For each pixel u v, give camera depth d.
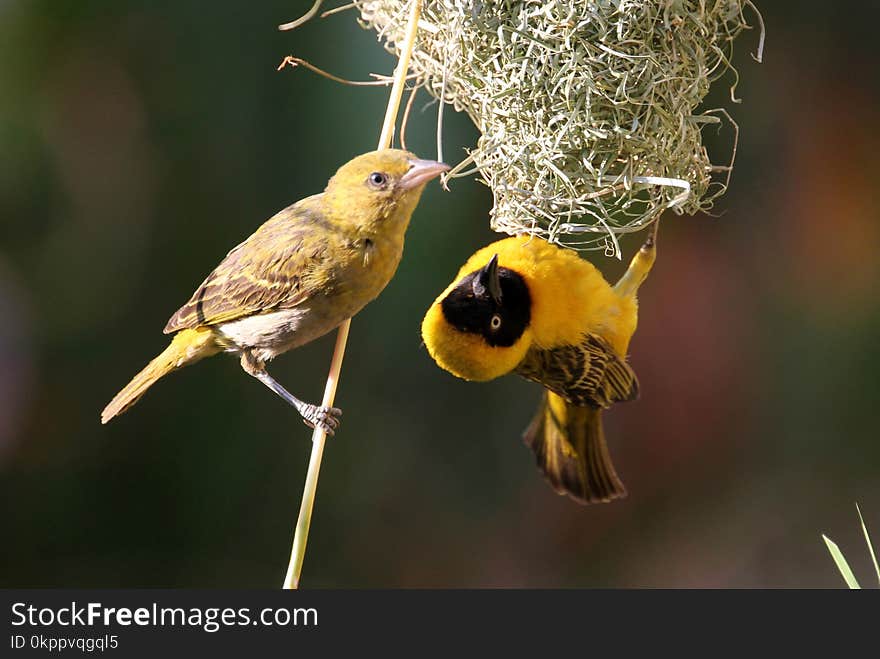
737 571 12.48
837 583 12.30
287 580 6.45
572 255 7.66
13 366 11.72
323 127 11.07
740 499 12.87
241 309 7.54
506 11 6.65
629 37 6.52
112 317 11.95
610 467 8.90
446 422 12.69
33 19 11.49
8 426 11.73
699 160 6.95
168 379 12.13
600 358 7.75
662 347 13.01
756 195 12.83
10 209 11.68
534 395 12.86
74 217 11.82
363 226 7.22
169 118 11.62
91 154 11.75
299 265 7.32
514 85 6.66
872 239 12.65
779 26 12.60
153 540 12.02
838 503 12.62
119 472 12.04
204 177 11.67
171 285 11.96
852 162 12.59
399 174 7.09
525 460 12.81
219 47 11.46
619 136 6.61
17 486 11.84
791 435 12.91
